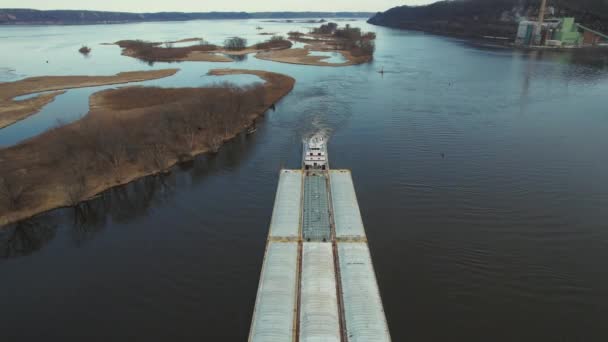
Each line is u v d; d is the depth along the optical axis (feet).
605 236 253.85
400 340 181.78
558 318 192.95
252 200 310.04
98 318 201.98
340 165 362.94
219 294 215.10
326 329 166.30
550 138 422.41
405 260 234.99
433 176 338.34
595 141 410.72
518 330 185.98
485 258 235.40
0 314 206.69
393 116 508.53
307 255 212.02
